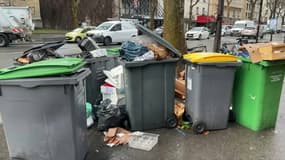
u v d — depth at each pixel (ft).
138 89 13.03
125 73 13.21
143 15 128.16
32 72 9.36
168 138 12.98
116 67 15.99
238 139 12.90
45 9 116.26
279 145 12.35
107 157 11.34
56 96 9.41
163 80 13.39
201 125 13.47
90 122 14.15
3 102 9.56
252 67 13.41
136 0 128.06
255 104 13.52
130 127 13.74
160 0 121.90
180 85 16.67
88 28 68.18
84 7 118.83
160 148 12.05
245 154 11.57
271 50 12.19
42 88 9.30
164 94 13.58
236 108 14.74
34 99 9.40
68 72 9.45
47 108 9.49
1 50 52.65
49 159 10.02
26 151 10.00
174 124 13.99
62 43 17.31
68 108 9.55
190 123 14.20
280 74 13.34
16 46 60.44
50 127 9.68
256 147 12.15
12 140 9.95
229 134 13.44
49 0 115.55
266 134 13.44
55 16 117.60
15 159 10.15
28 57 15.35
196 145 12.32
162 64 13.15
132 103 13.16
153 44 13.73
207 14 185.98
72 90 9.50
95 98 15.93
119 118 13.66
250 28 92.63
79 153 10.37
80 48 17.34
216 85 13.24
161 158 11.25
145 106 13.41
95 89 15.88
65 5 116.37
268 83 13.16
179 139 12.89
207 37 96.48
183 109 14.87
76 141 10.02
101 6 123.65
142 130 13.66
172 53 13.47
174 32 21.58
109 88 14.88
